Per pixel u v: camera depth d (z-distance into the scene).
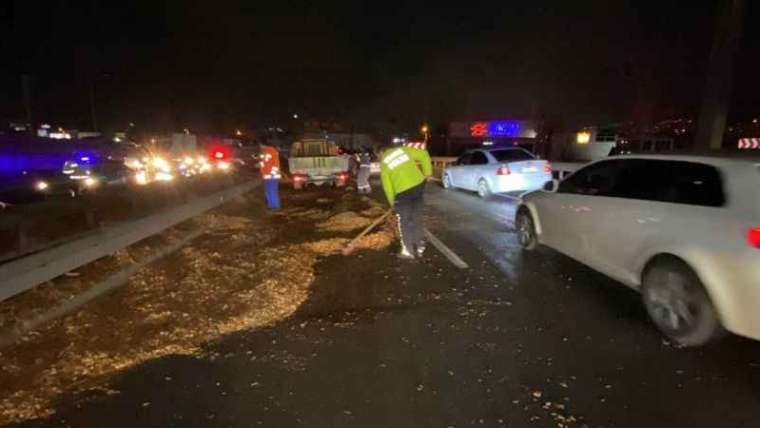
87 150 15.15
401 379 3.87
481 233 9.23
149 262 7.66
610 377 3.82
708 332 4.13
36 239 5.98
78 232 6.78
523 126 44.91
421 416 3.38
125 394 3.77
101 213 7.91
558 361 4.09
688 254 4.23
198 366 4.18
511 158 14.48
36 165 13.21
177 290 6.17
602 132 38.81
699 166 4.54
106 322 5.19
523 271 6.66
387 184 7.41
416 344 4.48
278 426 3.31
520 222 7.80
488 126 46.31
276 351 4.42
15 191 12.17
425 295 5.78
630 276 5.11
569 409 3.41
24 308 5.31
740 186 4.05
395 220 10.75
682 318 4.33
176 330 4.92
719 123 11.28
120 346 4.60
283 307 5.51
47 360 4.36
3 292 5.16
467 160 15.75
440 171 28.89
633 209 5.04
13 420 3.48
